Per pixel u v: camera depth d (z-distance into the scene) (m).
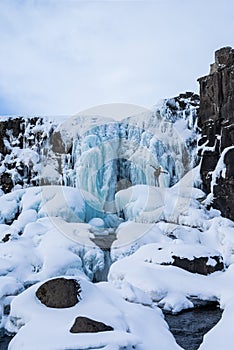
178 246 8.00
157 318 5.17
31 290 5.25
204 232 9.91
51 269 8.16
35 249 8.94
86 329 4.03
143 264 7.55
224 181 11.02
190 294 6.70
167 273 7.14
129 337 3.85
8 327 5.17
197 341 5.03
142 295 5.94
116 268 7.51
